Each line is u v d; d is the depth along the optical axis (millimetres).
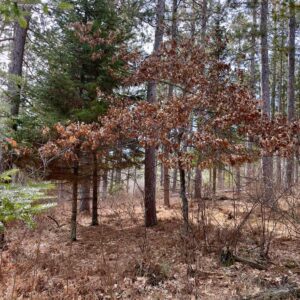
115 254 6316
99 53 8312
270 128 5875
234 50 10672
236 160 5656
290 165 10492
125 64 8484
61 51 8766
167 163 5996
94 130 7203
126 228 9219
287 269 5031
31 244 6758
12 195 2189
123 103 7629
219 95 6402
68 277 4996
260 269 5129
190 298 4082
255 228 6805
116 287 4531
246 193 7828
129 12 10000
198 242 6195
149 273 4957
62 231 8883
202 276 4844
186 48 7402
